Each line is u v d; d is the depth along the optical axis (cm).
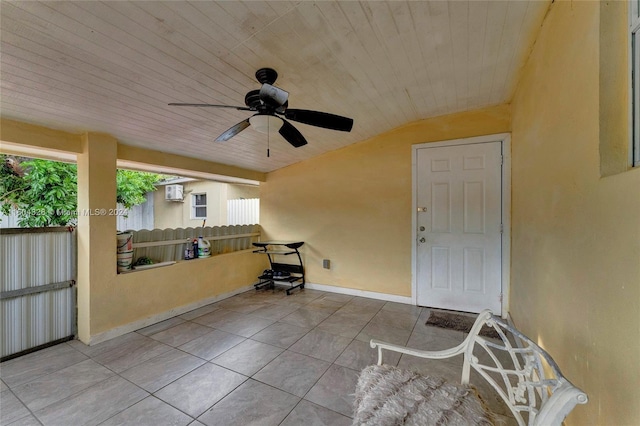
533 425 87
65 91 192
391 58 212
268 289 441
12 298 238
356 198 405
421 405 116
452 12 167
